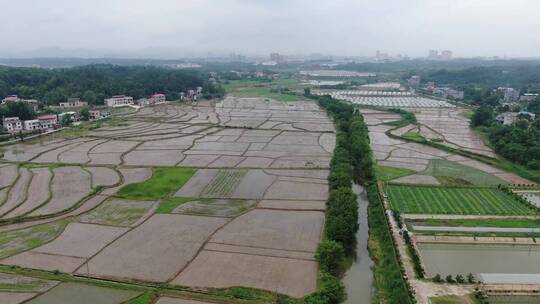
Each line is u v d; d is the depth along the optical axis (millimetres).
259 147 153875
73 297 59750
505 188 105688
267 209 92938
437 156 142250
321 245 69125
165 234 80250
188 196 101250
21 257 71500
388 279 65375
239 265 68438
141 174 118938
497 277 65125
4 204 95375
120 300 58781
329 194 98625
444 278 65125
